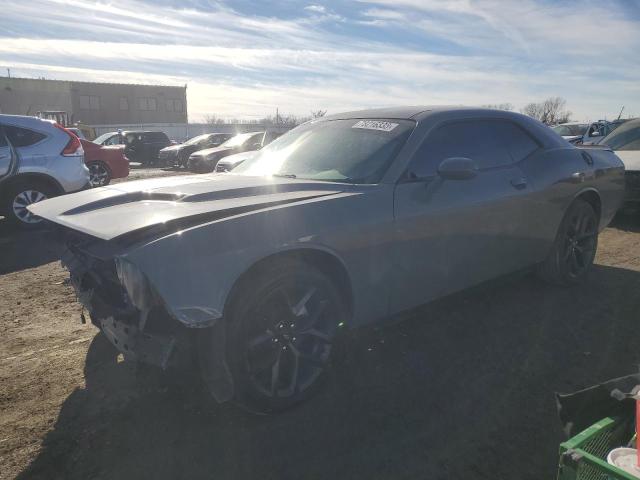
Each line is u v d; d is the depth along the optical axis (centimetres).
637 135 782
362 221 275
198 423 256
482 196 338
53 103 5497
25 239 667
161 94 6250
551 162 401
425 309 333
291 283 250
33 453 234
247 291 238
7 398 279
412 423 255
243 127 4197
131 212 251
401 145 314
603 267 510
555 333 354
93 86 5734
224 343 235
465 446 238
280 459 230
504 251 366
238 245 231
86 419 260
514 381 293
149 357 227
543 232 398
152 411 267
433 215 307
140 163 2288
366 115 367
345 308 284
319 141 358
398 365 312
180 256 217
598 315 384
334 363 280
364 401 274
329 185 296
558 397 203
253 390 245
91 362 320
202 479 218
